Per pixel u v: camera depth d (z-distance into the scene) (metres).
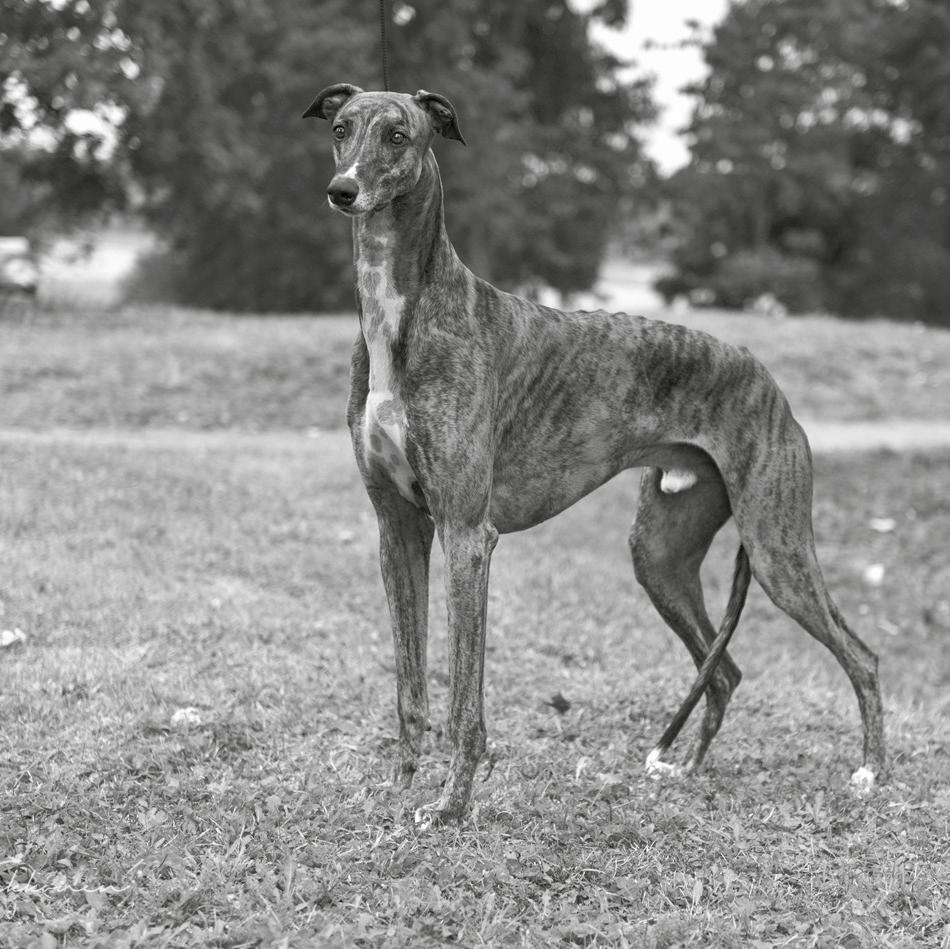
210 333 16.95
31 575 6.97
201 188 24.52
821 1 39.22
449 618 4.13
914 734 5.84
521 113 34.69
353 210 3.76
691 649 5.18
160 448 11.45
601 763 5.05
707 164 39.00
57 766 4.53
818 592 4.83
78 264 25.56
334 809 4.26
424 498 4.24
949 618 9.39
